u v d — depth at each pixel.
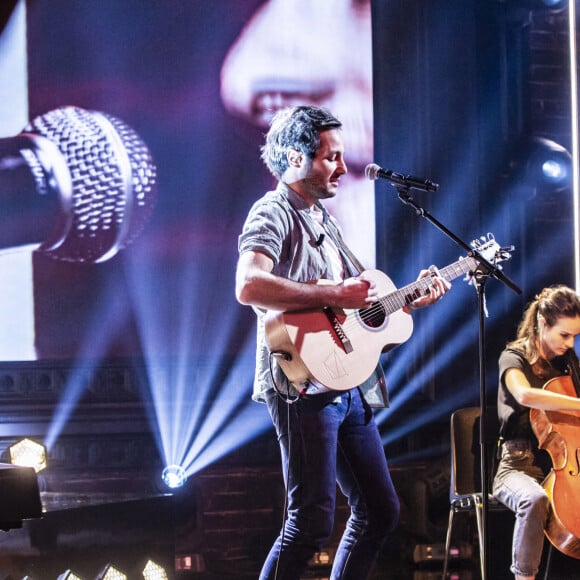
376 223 13.16
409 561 12.52
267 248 7.06
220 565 12.46
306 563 7.21
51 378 12.26
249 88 12.93
